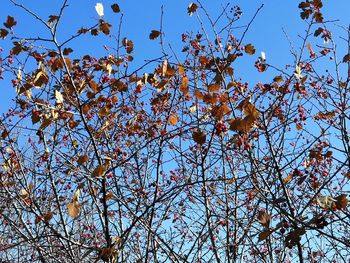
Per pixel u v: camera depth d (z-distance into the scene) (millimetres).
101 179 4945
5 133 5164
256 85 5746
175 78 5512
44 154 5336
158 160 5363
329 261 6129
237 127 3992
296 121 5625
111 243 4871
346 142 5230
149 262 6000
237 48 5086
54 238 5746
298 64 5695
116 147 5918
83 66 5328
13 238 5949
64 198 5750
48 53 4832
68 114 4891
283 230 4324
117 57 5625
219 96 4547
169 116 5492
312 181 5500
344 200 3564
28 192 5164
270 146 5109
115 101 5297
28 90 4699
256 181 5465
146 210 4711
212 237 5348
